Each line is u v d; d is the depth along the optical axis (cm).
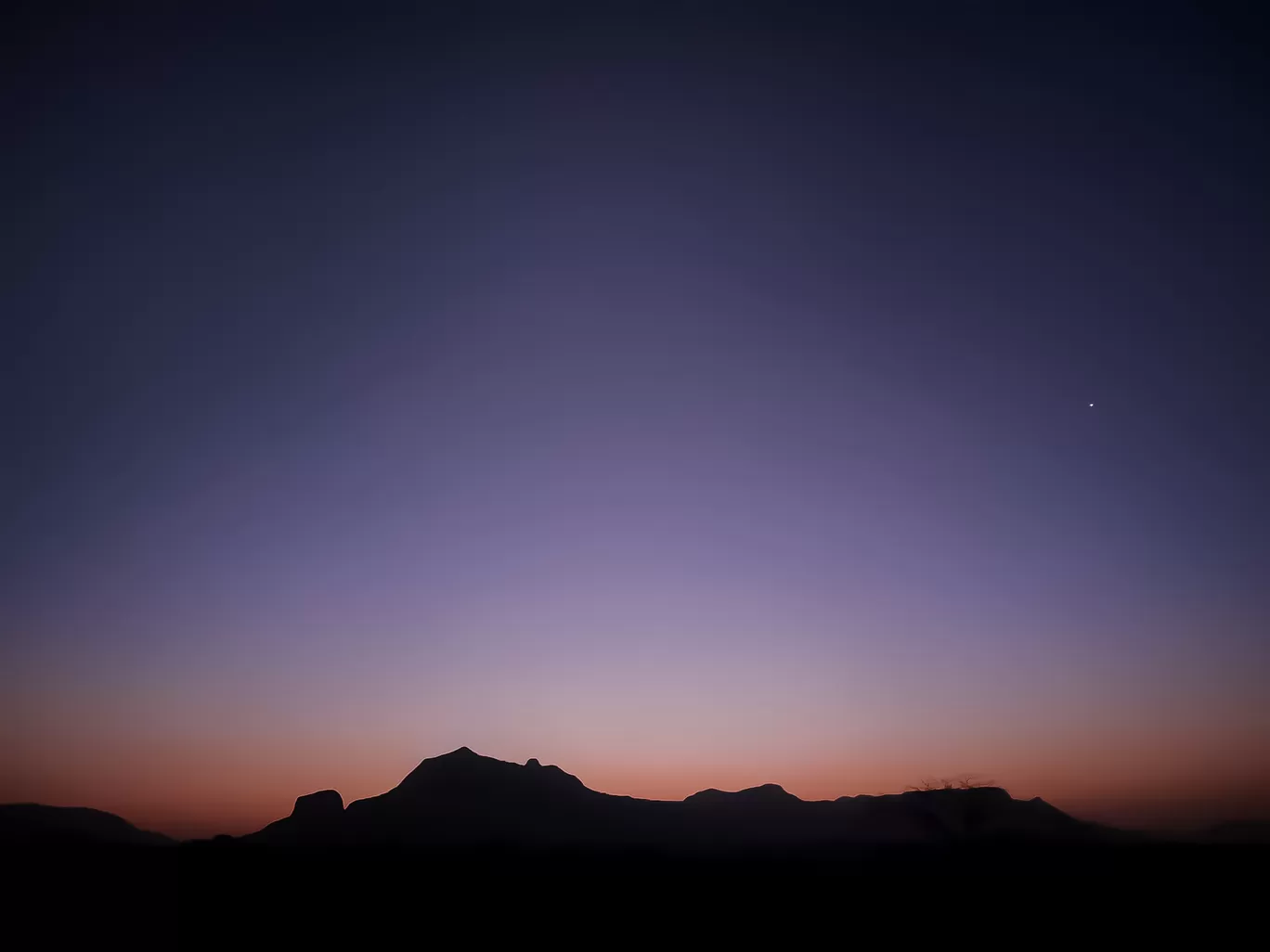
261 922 5616
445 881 7131
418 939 5156
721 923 5456
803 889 6875
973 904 5838
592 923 5594
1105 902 5606
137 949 4944
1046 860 7562
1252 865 6438
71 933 5128
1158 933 4731
